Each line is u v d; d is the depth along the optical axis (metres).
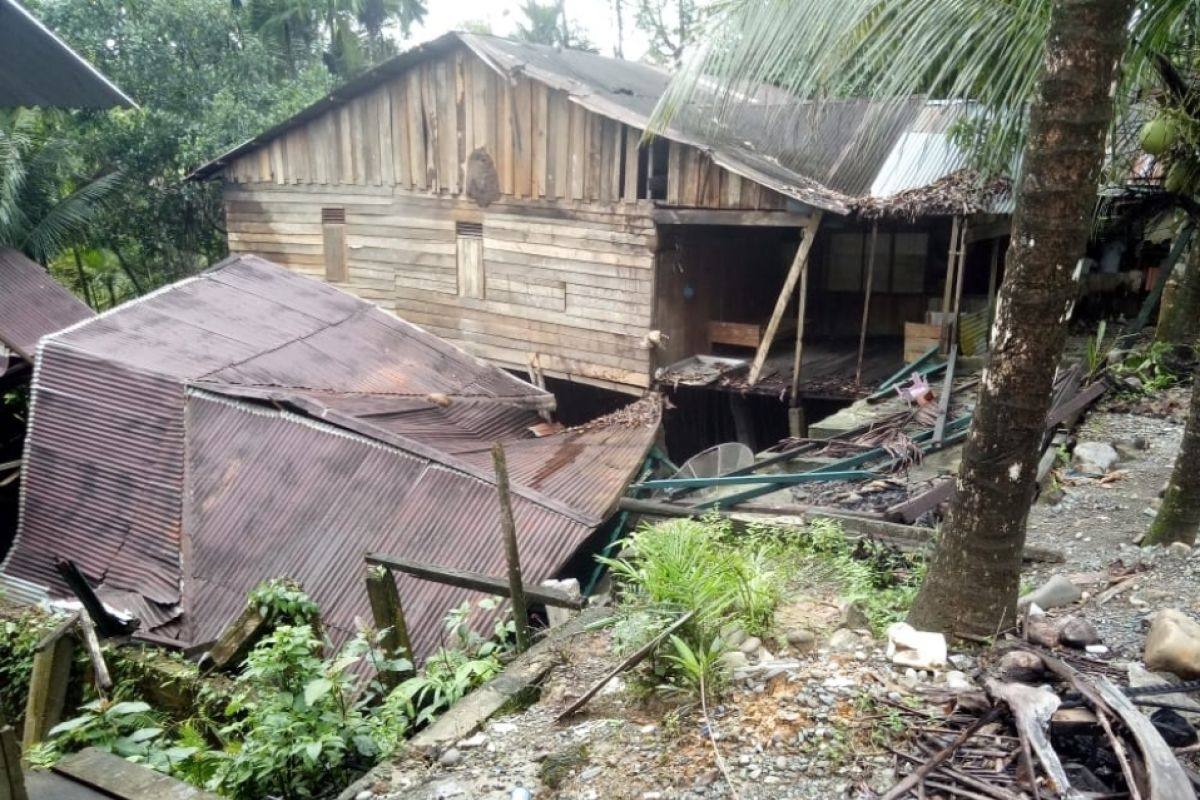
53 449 8.12
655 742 2.99
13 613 6.48
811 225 9.78
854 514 5.63
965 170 9.27
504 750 3.10
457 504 6.71
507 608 5.68
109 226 16.09
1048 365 2.94
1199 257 8.02
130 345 8.81
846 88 4.42
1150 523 5.06
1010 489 3.12
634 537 4.04
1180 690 2.87
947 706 2.95
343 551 6.65
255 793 3.43
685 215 10.51
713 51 4.11
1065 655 3.24
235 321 9.86
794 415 10.38
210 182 16.50
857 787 2.63
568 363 11.94
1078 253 2.78
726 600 3.40
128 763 3.26
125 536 7.42
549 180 11.57
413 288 13.24
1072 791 2.42
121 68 15.18
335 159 13.52
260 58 17.02
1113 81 2.59
